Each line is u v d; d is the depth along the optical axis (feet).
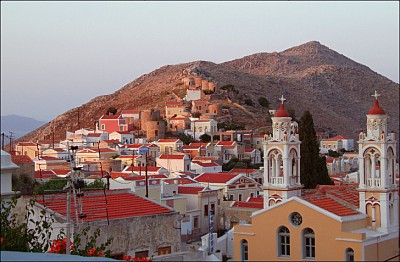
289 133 172.86
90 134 616.39
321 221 114.01
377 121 133.49
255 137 631.97
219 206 275.80
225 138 648.38
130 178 274.36
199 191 283.38
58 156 440.86
